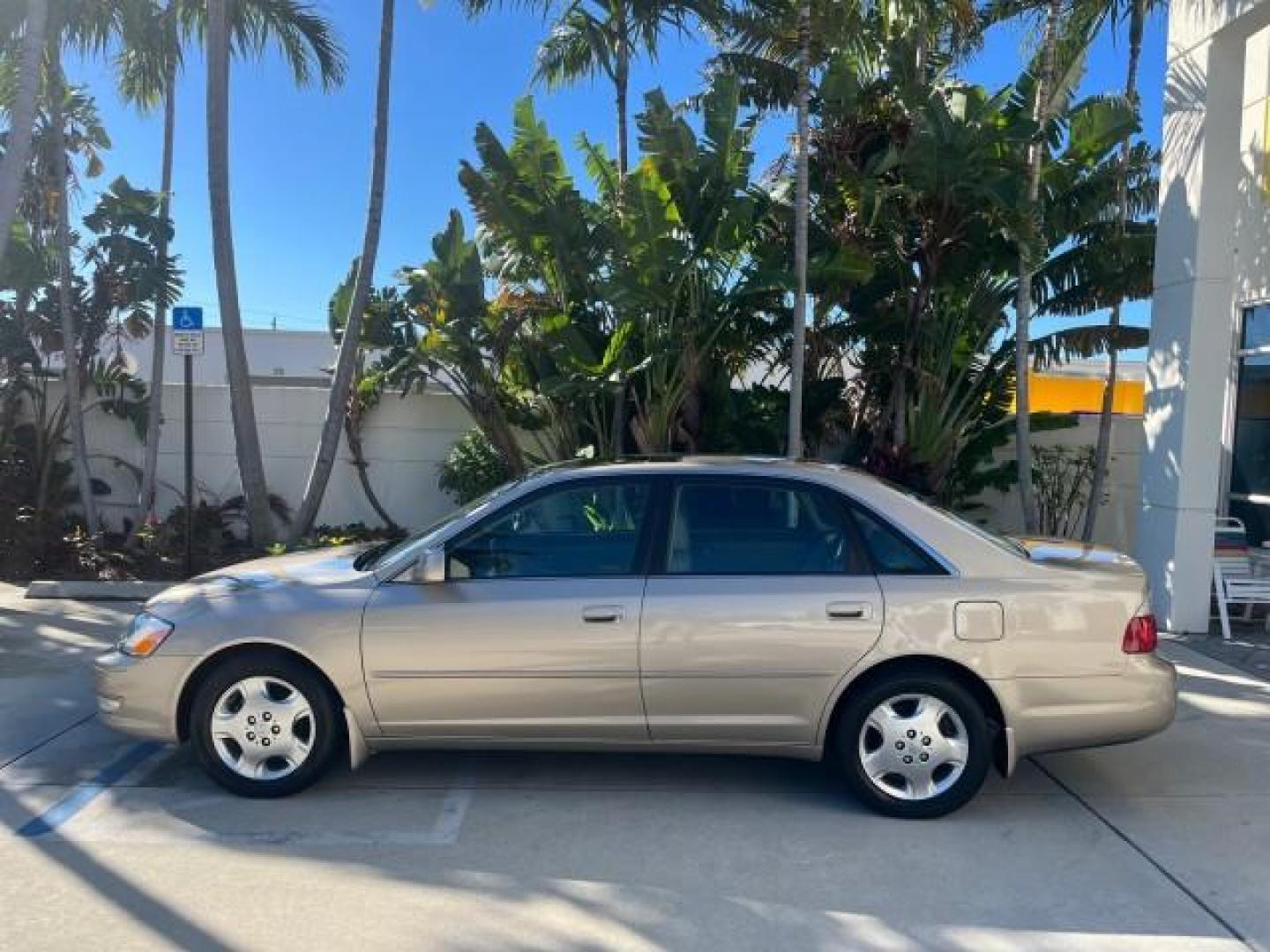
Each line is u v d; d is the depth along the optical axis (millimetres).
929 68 11594
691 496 4828
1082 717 4570
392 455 12281
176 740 4891
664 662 4602
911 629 4555
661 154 10406
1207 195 8242
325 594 4797
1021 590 4578
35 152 11477
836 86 9984
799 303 9477
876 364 11070
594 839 4457
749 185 10227
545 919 3750
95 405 12195
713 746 4707
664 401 10539
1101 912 3816
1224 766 5402
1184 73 8516
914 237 10484
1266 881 4082
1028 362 10945
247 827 4570
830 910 3828
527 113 10641
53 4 10914
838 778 5184
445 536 4844
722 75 10492
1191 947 3580
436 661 4672
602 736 4703
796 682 4598
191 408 10586
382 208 10617
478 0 11164
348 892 3959
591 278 10695
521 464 11273
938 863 4223
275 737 4828
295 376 21891
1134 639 4594
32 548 11062
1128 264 10055
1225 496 10766
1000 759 4711
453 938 3619
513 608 4648
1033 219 9234
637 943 3588
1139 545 9016
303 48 11812
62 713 6238
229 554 11156
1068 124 10250
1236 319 10680
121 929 3662
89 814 4719
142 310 11711
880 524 4727
